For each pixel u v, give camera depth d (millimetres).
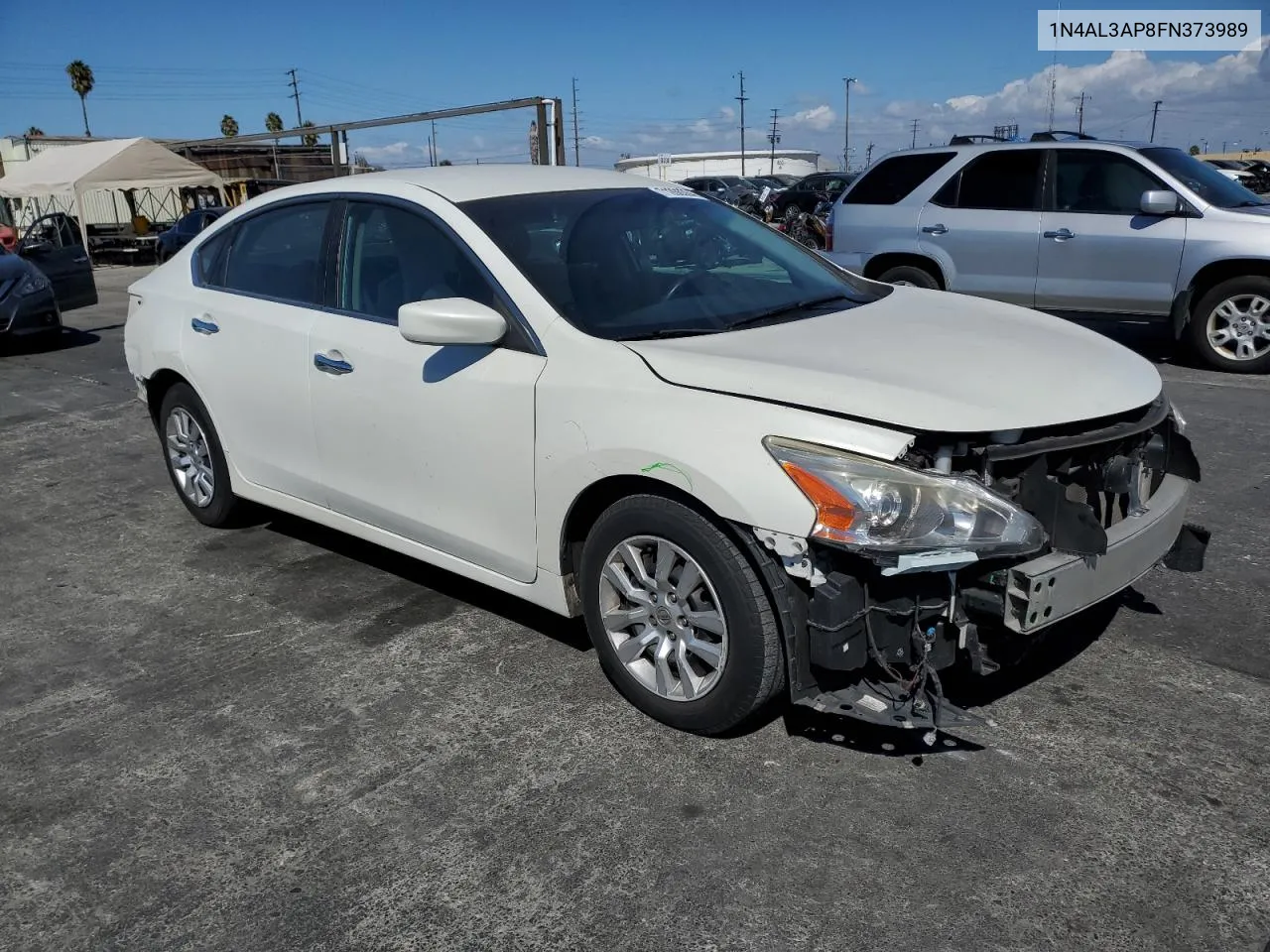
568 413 3146
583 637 3869
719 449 2785
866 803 2793
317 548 4891
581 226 3701
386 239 3861
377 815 2838
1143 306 8164
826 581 2688
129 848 2748
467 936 2385
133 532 5246
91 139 38156
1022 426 2662
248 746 3211
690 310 3467
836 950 2291
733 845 2648
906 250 9117
